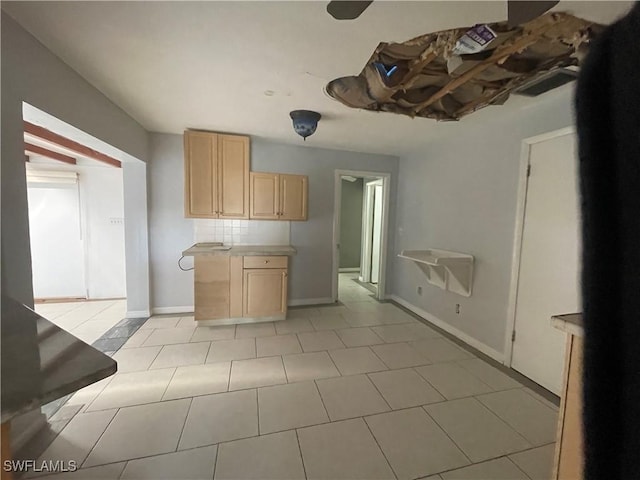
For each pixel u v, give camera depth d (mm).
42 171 4363
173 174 3570
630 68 273
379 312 3969
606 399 308
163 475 1448
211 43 1610
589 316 321
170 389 2143
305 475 1465
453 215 3291
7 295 1379
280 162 3879
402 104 2336
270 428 1774
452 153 3307
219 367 2467
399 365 2564
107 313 3773
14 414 574
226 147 3479
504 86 1993
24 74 1487
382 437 1722
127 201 3414
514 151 2523
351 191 6852
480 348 2871
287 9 1328
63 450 1580
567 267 2123
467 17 1353
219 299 3342
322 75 1957
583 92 328
